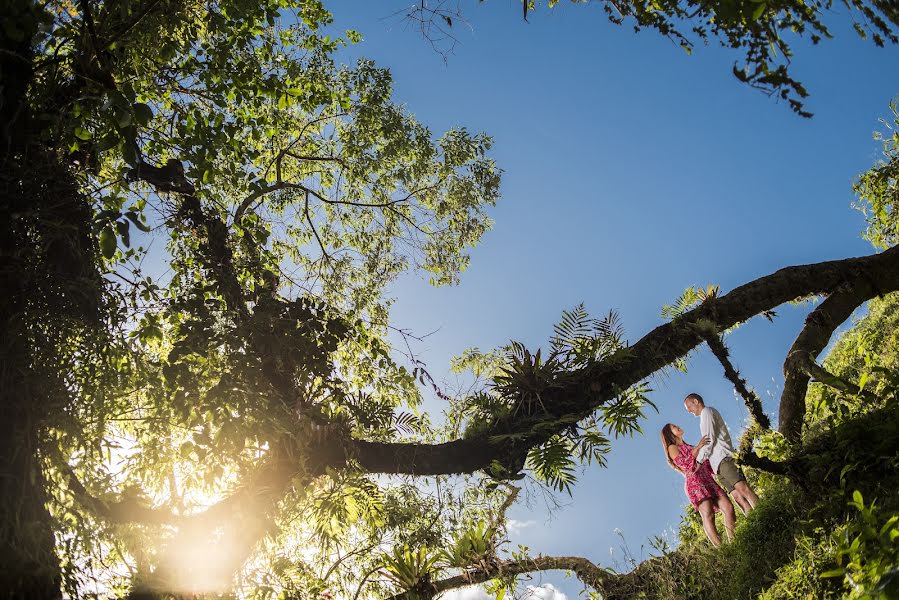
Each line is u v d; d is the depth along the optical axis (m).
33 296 5.36
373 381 9.66
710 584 7.18
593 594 8.12
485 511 8.25
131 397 6.34
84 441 5.55
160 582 5.88
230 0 7.41
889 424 6.52
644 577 7.97
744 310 8.27
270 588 6.61
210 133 7.25
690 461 8.27
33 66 5.58
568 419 7.53
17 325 5.19
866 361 7.16
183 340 6.21
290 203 10.93
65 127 5.72
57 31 6.11
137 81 7.42
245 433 6.03
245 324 6.50
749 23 4.41
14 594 4.68
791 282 8.59
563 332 8.16
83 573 5.30
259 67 8.47
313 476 7.03
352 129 10.71
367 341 8.35
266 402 6.21
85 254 5.71
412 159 10.90
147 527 5.97
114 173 7.17
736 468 7.98
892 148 11.53
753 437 8.37
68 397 5.48
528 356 8.04
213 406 5.95
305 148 10.68
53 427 5.39
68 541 5.26
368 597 7.60
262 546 6.82
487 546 7.98
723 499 8.04
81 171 6.17
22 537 4.83
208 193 7.13
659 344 7.96
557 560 8.35
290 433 6.48
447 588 7.86
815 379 7.98
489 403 7.95
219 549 6.37
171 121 7.46
